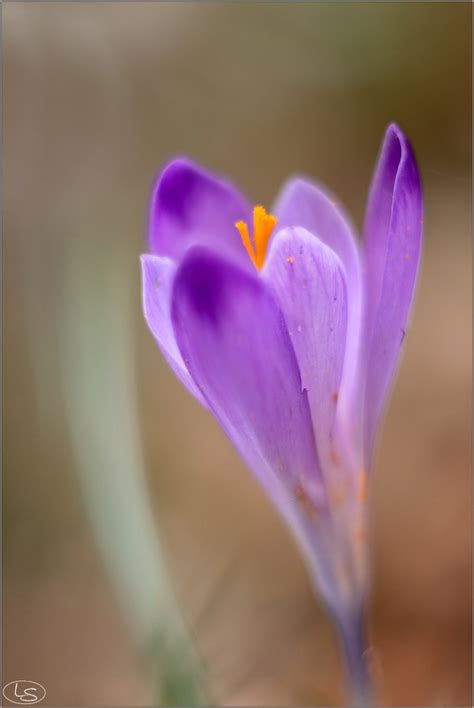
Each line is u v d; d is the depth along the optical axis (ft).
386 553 1.24
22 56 2.28
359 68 2.32
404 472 1.36
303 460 0.70
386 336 0.69
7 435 1.44
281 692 1.00
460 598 1.17
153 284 0.69
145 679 0.81
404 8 2.19
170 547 1.26
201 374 0.67
